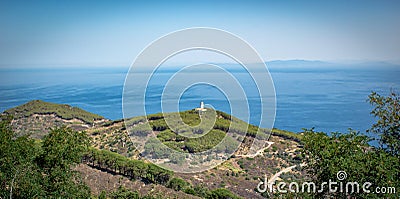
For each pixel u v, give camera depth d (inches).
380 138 249.1
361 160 215.2
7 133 440.8
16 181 400.5
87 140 457.7
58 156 418.9
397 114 249.6
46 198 403.9
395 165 216.5
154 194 701.9
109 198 680.4
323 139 227.9
